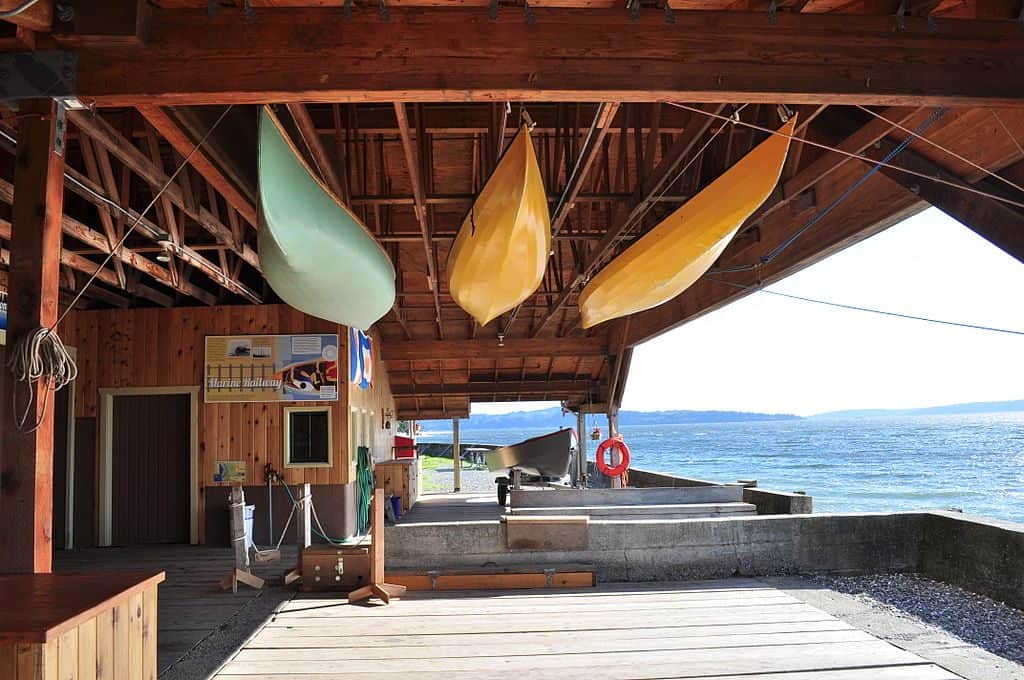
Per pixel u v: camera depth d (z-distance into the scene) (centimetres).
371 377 1202
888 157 512
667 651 469
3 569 321
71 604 259
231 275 869
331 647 491
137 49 356
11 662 228
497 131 704
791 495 852
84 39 348
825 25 378
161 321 976
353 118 666
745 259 827
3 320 766
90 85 352
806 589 633
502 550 684
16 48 352
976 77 382
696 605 582
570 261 1089
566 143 642
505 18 365
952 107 448
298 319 972
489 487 2025
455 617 561
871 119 521
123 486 965
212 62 356
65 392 959
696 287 980
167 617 572
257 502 947
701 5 387
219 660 464
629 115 685
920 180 513
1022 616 543
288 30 359
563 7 374
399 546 684
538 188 546
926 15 387
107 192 597
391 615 570
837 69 376
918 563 691
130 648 291
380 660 461
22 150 349
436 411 1731
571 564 680
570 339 1362
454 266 682
